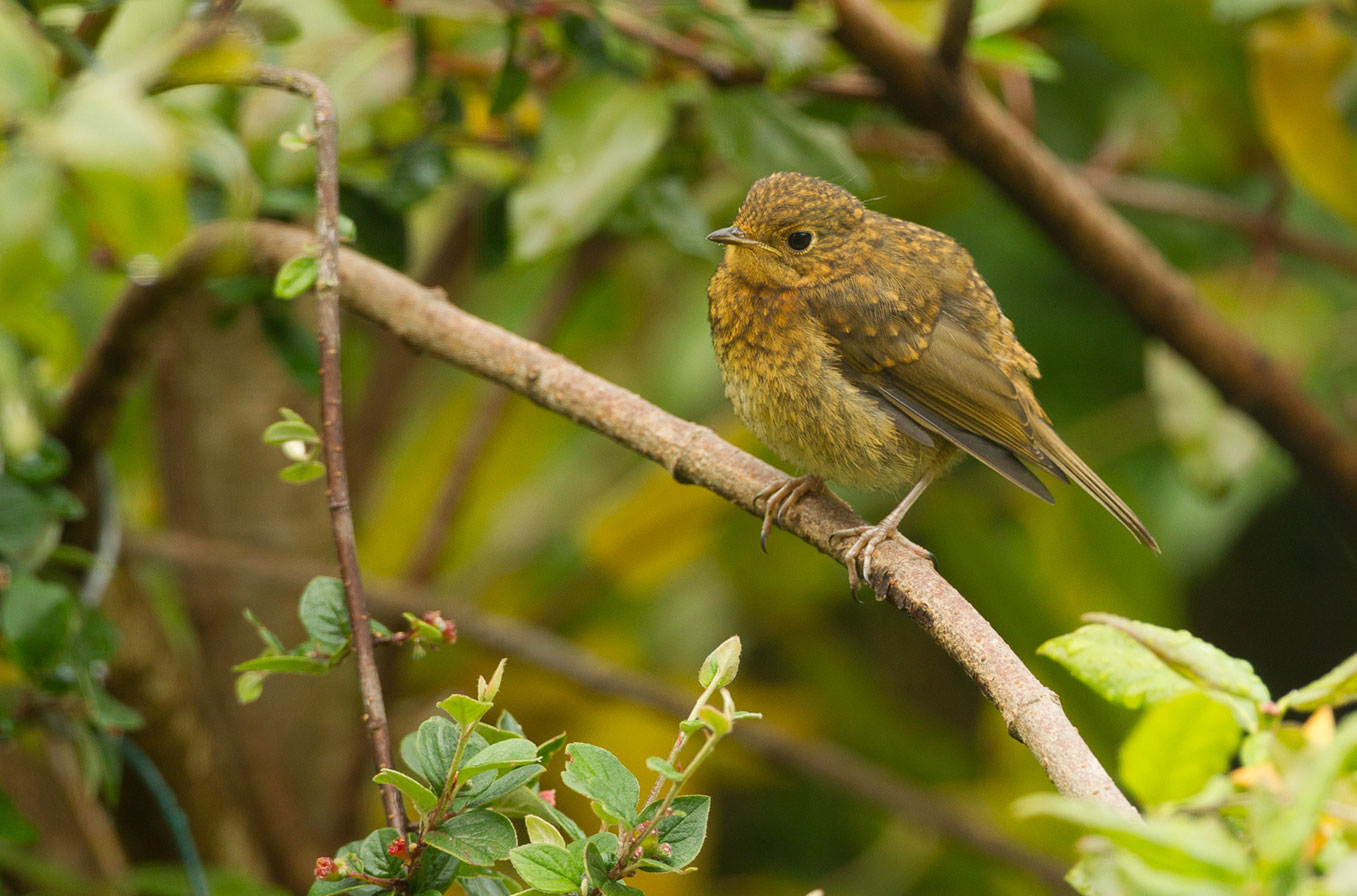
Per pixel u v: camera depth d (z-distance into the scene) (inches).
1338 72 376.5
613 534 477.4
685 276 530.6
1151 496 489.4
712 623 518.6
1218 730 195.6
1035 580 482.9
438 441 520.4
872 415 329.1
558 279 506.9
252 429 434.0
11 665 280.5
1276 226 428.8
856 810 517.7
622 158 319.0
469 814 179.3
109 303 398.3
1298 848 127.7
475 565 519.2
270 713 434.3
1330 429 409.4
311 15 337.4
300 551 440.1
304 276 224.5
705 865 495.5
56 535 285.9
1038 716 201.9
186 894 324.2
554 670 422.6
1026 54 363.9
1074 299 511.2
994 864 486.0
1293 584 546.9
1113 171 455.8
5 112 165.8
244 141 317.7
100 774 285.0
